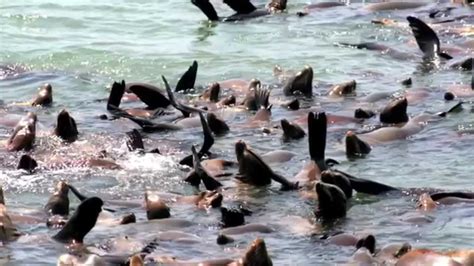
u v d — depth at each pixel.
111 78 57.47
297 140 45.78
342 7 73.94
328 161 42.16
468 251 30.31
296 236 34.25
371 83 55.72
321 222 35.56
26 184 39.78
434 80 56.03
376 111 50.06
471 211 36.19
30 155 42.66
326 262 31.92
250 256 30.12
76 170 41.34
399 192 38.34
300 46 63.53
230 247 33.09
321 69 58.50
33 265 31.66
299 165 42.19
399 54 61.06
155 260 31.44
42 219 35.50
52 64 59.78
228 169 41.53
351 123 48.09
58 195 36.31
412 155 43.50
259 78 56.81
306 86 53.38
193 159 40.81
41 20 69.62
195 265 30.88
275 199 38.00
